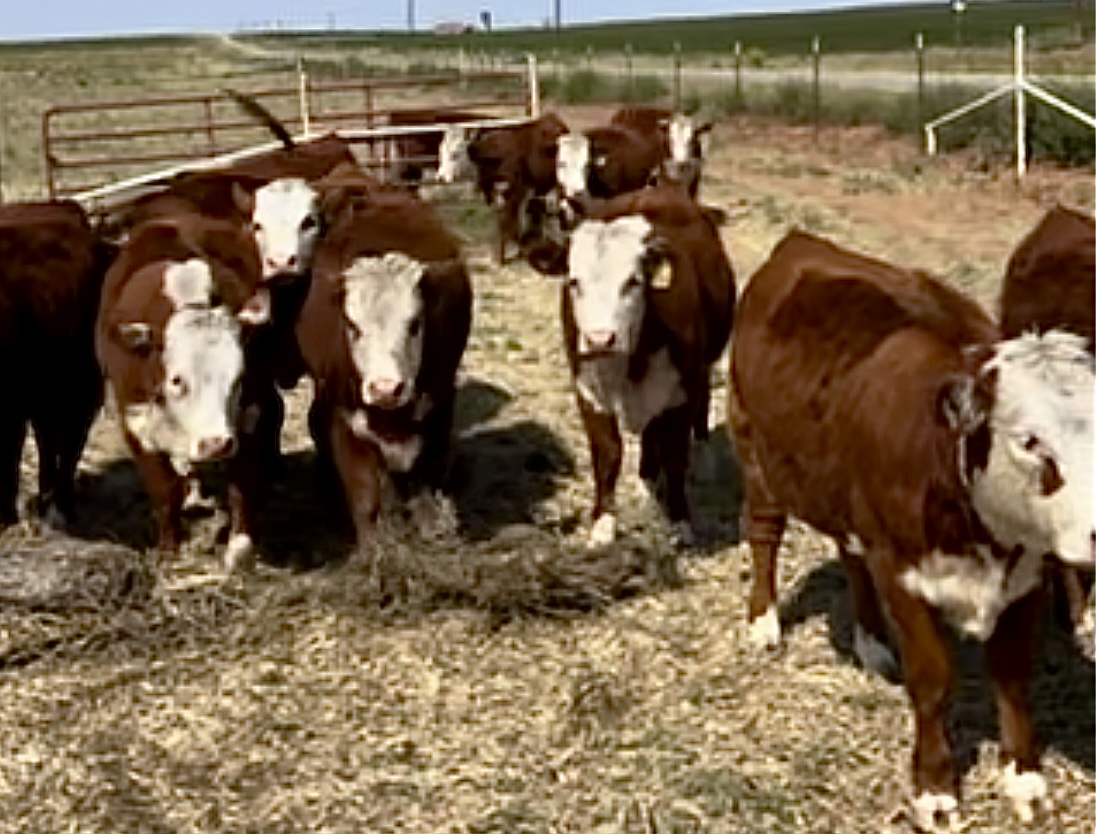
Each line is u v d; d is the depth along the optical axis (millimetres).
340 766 3766
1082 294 4109
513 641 4355
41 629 4379
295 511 5457
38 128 20828
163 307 4652
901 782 3586
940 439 3096
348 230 5066
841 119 17688
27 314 5051
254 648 4359
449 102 22750
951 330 3453
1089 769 3592
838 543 3736
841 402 3469
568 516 5301
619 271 4551
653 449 5285
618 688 4062
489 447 6062
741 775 3611
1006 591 3172
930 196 12117
